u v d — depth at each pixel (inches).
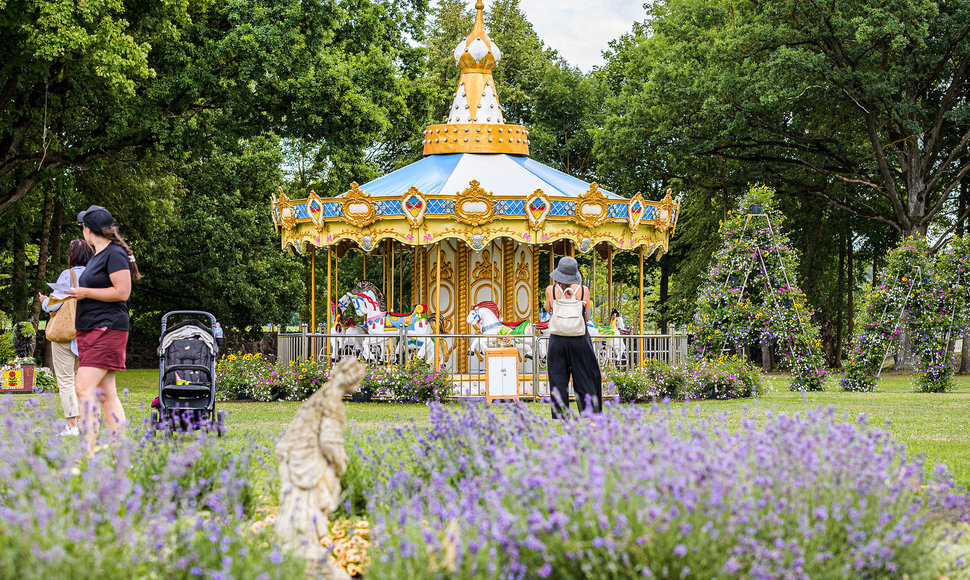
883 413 687.1
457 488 283.7
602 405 497.7
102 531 204.4
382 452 335.9
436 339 808.9
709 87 1535.4
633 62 1829.5
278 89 1025.5
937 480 285.7
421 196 804.6
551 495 201.8
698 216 1952.5
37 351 1412.4
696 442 246.4
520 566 193.0
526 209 805.2
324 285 2185.0
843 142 1681.8
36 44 838.5
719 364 878.4
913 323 1024.2
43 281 1386.6
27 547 184.4
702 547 193.2
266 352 2054.6
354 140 1087.6
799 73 1430.9
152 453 311.4
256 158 1863.9
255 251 1941.4
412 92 1390.3
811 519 221.3
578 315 490.0
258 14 995.9
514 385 755.4
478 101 957.8
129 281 381.7
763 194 989.8
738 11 1699.1
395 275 1991.9
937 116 1556.3
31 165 1213.1
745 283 983.6
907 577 220.7
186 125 1037.2
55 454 256.8
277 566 203.0
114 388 391.2
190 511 220.4
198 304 1908.2
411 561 203.2
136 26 979.3
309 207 845.2
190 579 204.7
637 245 865.5
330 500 251.6
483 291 894.4
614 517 197.0
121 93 971.3
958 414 680.4
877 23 1390.3
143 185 1425.9
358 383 258.4
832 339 1980.8
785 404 768.9
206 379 496.7
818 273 1937.7
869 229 1916.8
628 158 1711.4
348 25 1136.8
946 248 1040.2
